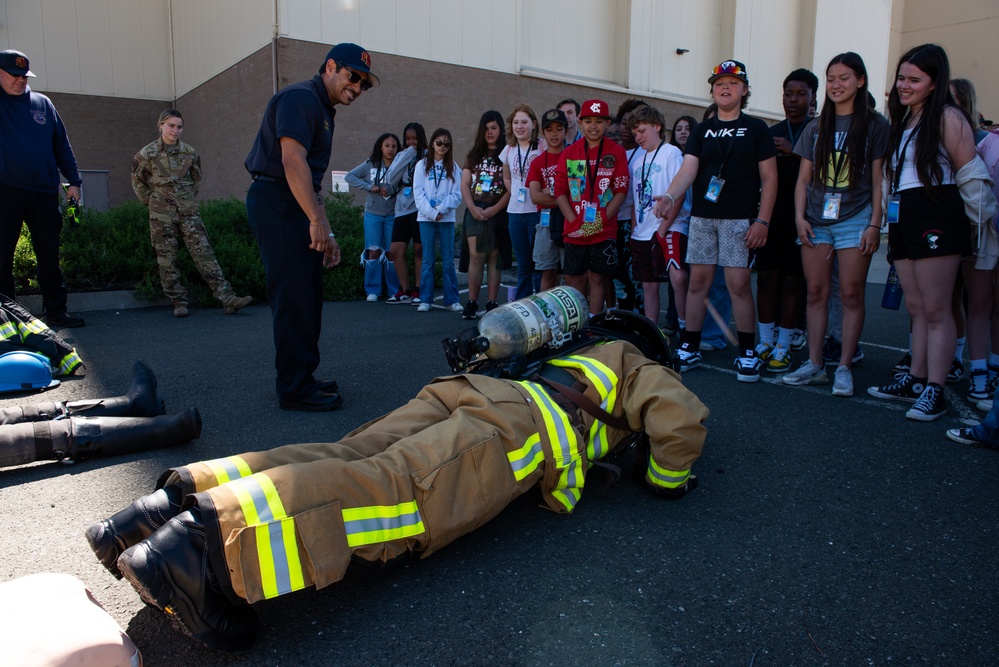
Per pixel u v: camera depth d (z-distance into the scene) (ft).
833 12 70.69
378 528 7.86
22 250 25.21
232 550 6.89
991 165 15.20
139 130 61.05
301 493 7.37
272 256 14.46
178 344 21.29
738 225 17.02
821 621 7.98
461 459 8.61
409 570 8.98
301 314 14.80
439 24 47.78
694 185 17.76
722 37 64.03
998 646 7.58
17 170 20.93
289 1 42.37
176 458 12.42
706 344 21.67
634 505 10.77
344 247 31.07
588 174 19.75
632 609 8.17
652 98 59.62
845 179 15.64
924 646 7.57
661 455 10.39
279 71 42.70
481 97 50.34
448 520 8.42
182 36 58.54
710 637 7.69
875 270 40.63
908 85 13.83
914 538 9.79
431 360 19.56
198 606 6.89
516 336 10.50
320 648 7.51
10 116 20.79
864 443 13.28
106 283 27.37
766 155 16.71
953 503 10.82
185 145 25.52
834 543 9.66
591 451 10.25
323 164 14.61
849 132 15.40
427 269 27.71
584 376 10.49
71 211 23.30
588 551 9.43
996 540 9.74
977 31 90.12
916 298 15.17
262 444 13.14
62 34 56.90
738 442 13.34
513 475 9.09
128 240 27.35
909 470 12.04
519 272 24.25
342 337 22.68
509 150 23.93
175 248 25.71
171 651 7.48
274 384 17.11
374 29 45.27
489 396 9.46
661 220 19.65
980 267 14.69
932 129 13.62
